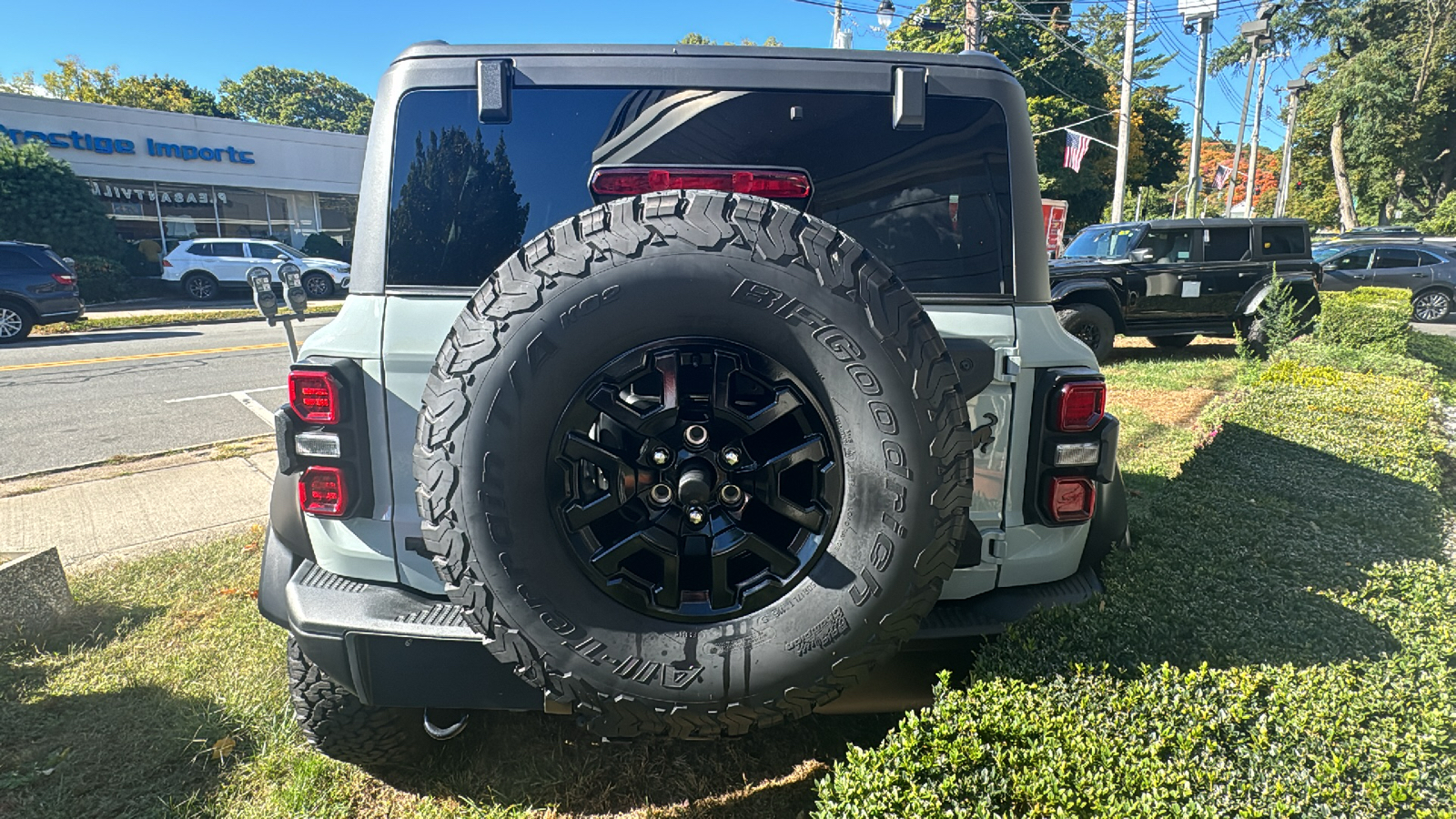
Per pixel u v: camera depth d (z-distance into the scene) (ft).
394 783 7.58
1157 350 36.42
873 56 6.32
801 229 5.03
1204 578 7.10
